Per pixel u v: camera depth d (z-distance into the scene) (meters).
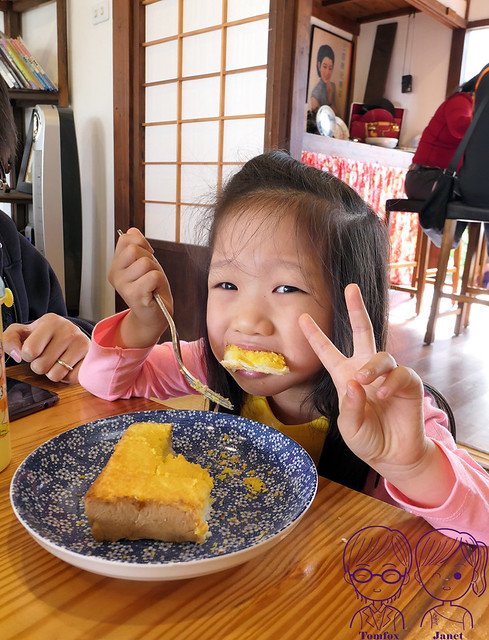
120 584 0.40
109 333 0.79
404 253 4.24
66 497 0.50
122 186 2.74
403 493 0.53
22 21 3.30
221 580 0.41
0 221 1.32
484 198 2.53
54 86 2.96
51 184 2.69
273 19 1.97
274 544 0.41
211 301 0.71
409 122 4.64
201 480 0.49
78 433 0.59
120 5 2.55
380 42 4.60
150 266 0.73
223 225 0.73
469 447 1.74
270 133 2.04
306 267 0.65
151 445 0.52
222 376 0.85
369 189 3.66
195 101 2.39
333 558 0.44
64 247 2.87
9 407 0.72
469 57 4.36
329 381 0.74
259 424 0.62
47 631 0.36
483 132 2.44
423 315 3.65
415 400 0.49
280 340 0.65
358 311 0.52
